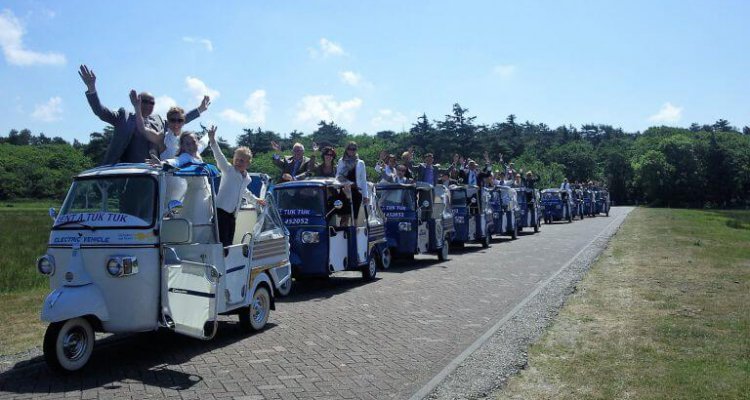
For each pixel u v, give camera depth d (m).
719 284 12.55
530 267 16.78
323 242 12.82
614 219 44.47
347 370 7.18
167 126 9.30
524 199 30.62
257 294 9.20
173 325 7.34
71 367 6.80
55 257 7.23
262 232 9.56
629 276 13.95
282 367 7.30
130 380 6.75
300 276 12.91
